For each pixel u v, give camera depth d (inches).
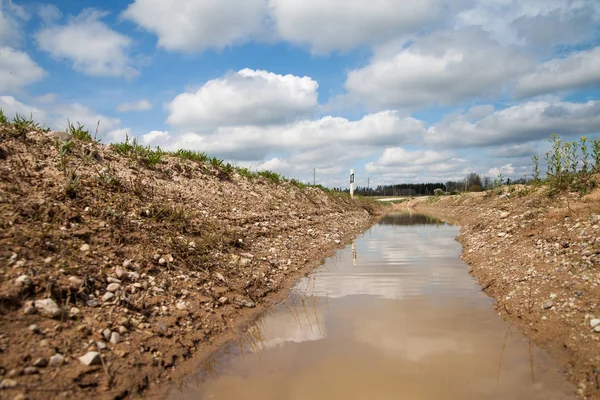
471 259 316.8
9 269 144.1
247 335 174.7
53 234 178.1
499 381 129.6
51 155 257.6
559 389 122.9
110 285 165.6
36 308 134.3
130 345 139.5
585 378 126.0
